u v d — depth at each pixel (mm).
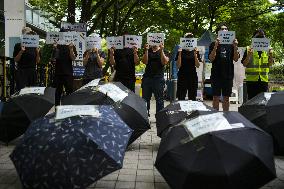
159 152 3750
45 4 20844
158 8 21172
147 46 9312
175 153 3549
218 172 3348
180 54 9461
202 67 16875
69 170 3656
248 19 22078
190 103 6344
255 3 21844
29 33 9430
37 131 3932
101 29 19891
